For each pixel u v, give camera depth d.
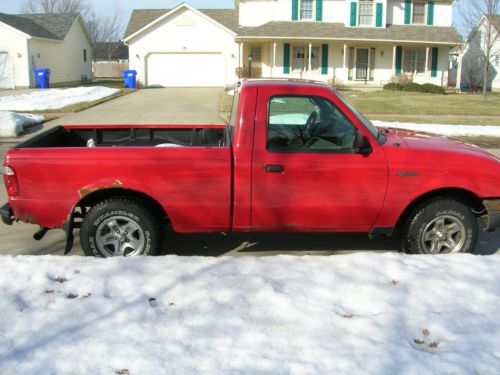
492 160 5.12
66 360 3.22
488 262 4.75
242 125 4.90
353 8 31.80
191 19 32.31
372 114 19.67
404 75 31.45
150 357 3.23
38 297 4.02
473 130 15.98
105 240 5.00
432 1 32.53
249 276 4.38
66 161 4.85
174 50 32.69
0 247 5.86
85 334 3.51
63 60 36.56
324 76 32.47
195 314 3.76
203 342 3.40
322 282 4.27
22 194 4.92
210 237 6.15
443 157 5.02
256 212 4.99
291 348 3.34
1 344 3.40
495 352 3.32
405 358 3.23
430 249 5.19
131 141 6.64
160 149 4.89
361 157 4.95
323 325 3.61
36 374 3.08
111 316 3.73
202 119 17.58
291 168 4.89
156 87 33.03
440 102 24.09
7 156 4.88
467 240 5.16
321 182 4.93
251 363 3.17
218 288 4.15
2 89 30.59
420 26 32.75
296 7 32.12
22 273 4.45
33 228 6.61
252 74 32.94
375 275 4.42
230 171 4.88
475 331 3.57
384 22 32.09
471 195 5.22
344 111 4.97
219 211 4.97
